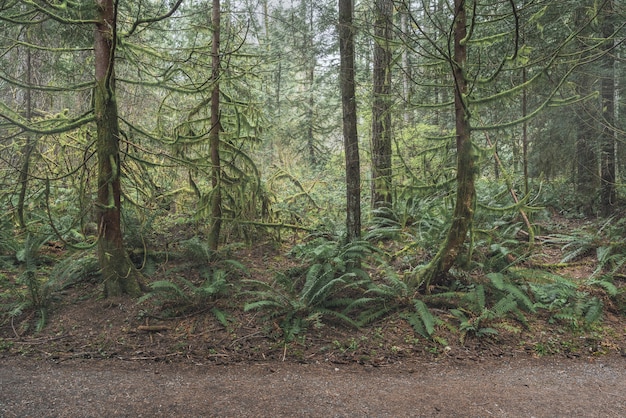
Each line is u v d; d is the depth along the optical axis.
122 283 7.41
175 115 11.12
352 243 7.90
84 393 4.53
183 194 11.50
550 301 7.29
